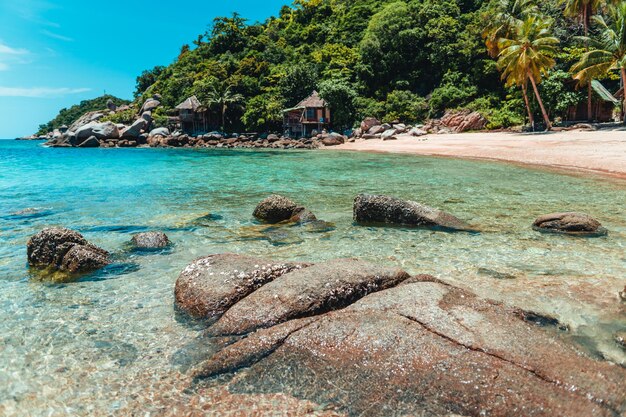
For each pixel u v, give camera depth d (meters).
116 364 4.59
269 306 5.05
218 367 4.35
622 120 39.97
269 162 28.55
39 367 4.56
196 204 13.46
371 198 10.71
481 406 3.44
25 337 5.20
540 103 39.66
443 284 5.39
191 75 73.38
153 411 3.83
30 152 46.53
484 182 16.94
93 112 92.06
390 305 4.78
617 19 36.78
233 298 5.48
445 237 9.29
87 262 7.43
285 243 9.09
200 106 61.47
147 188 17.00
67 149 53.19
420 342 4.10
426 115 53.81
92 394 4.10
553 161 22.62
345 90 52.94
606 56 35.75
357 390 3.82
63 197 14.95
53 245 7.73
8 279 7.07
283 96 60.38
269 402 3.84
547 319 5.24
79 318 5.68
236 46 77.88
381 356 4.05
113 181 19.34
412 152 32.47
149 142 58.50
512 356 3.83
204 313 5.43
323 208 12.62
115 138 59.19
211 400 3.93
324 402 3.77
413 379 3.78
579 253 8.02
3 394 4.12
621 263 7.41
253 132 60.38
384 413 3.57
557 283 6.54
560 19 54.12
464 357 3.87
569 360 3.83
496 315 4.61
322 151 39.50
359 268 5.67
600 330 5.03
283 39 75.94
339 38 71.00
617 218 10.66
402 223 10.34
